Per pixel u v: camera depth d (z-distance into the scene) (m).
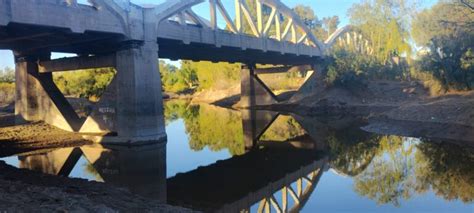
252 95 70.56
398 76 67.75
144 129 32.03
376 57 68.50
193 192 19.55
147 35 32.78
